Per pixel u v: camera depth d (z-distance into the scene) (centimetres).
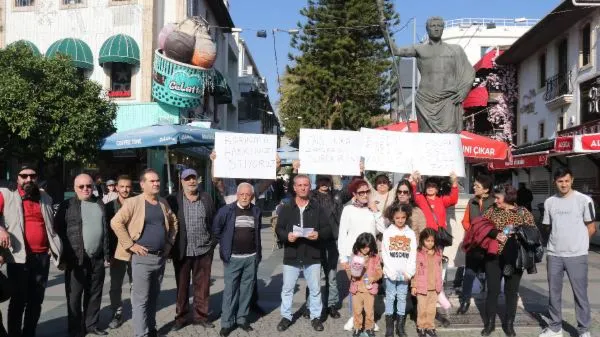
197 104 2156
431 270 682
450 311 777
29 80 1670
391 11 2900
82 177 680
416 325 728
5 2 2231
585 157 2142
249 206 726
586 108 2277
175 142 1334
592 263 1323
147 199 655
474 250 709
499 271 689
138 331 636
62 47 2125
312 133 777
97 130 1750
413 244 676
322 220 720
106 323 745
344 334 704
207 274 746
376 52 3019
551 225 680
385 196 802
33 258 646
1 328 619
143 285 640
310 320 770
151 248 641
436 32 893
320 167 774
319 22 2970
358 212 733
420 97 903
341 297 922
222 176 765
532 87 2925
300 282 1036
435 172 764
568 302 881
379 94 3145
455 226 884
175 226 691
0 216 620
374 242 680
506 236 679
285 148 1808
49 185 1619
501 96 3225
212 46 2155
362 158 778
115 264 724
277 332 711
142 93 2153
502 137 3216
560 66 2573
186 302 733
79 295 677
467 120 3712
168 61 2067
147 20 2158
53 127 1675
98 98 1806
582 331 662
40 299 655
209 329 727
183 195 738
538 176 2700
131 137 1382
